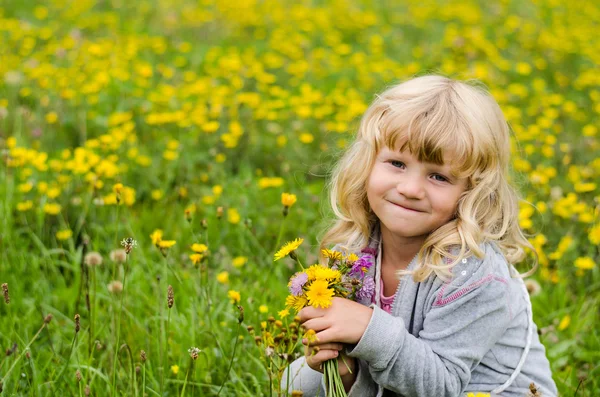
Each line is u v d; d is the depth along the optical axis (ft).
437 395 6.07
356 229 7.04
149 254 10.76
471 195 6.27
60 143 14.89
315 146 15.35
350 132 15.47
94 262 8.54
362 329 5.97
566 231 11.80
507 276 6.41
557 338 9.25
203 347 8.66
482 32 25.44
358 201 6.86
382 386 6.26
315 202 12.24
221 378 8.24
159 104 16.46
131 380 7.16
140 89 17.25
